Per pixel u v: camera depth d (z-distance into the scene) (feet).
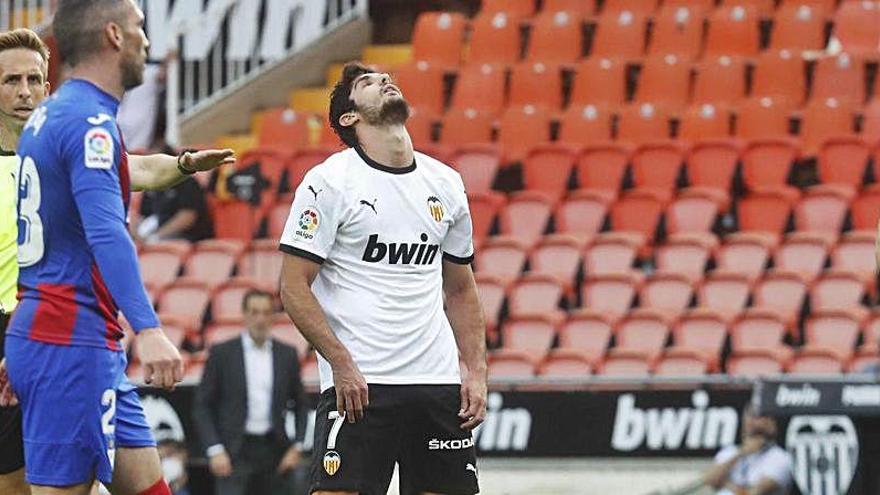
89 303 42.47
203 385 87.35
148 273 122.31
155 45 140.46
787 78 138.10
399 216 49.62
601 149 129.08
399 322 49.57
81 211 41.01
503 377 95.86
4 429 48.57
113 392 42.93
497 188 132.05
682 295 112.06
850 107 132.46
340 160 49.88
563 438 89.30
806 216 121.39
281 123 138.92
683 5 148.25
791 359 101.30
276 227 126.72
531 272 117.39
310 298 49.11
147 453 44.86
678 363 102.06
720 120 133.90
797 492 83.71
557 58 145.28
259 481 87.40
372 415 49.32
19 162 42.60
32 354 42.29
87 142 41.24
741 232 122.83
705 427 88.12
